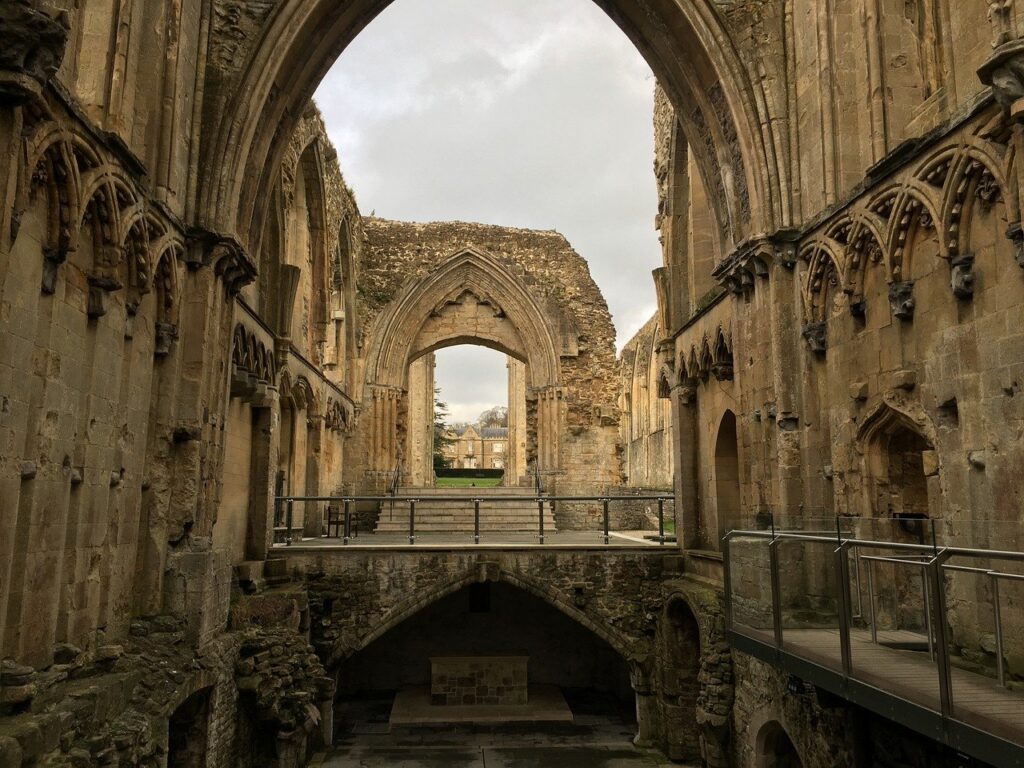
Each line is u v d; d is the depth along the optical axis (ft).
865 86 36.29
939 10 34.30
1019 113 23.21
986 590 20.01
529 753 50.39
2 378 22.34
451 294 94.22
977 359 27.73
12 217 21.99
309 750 50.06
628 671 63.16
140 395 33.76
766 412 41.29
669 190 61.46
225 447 42.63
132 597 33.63
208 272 38.06
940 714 20.03
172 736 33.76
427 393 144.97
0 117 21.18
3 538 22.40
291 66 43.29
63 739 22.98
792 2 42.14
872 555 23.81
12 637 23.75
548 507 81.61
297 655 40.91
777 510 40.40
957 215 28.27
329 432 78.18
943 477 29.43
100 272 28.81
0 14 20.57
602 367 92.89
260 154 42.63
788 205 40.75
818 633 26.68
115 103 30.83
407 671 67.36
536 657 68.08
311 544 55.31
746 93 42.14
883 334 33.42
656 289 62.90
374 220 95.40
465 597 68.64
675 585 50.34
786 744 38.70
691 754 48.65
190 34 38.29
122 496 32.09
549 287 94.32
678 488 56.54
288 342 55.67
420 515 79.30
